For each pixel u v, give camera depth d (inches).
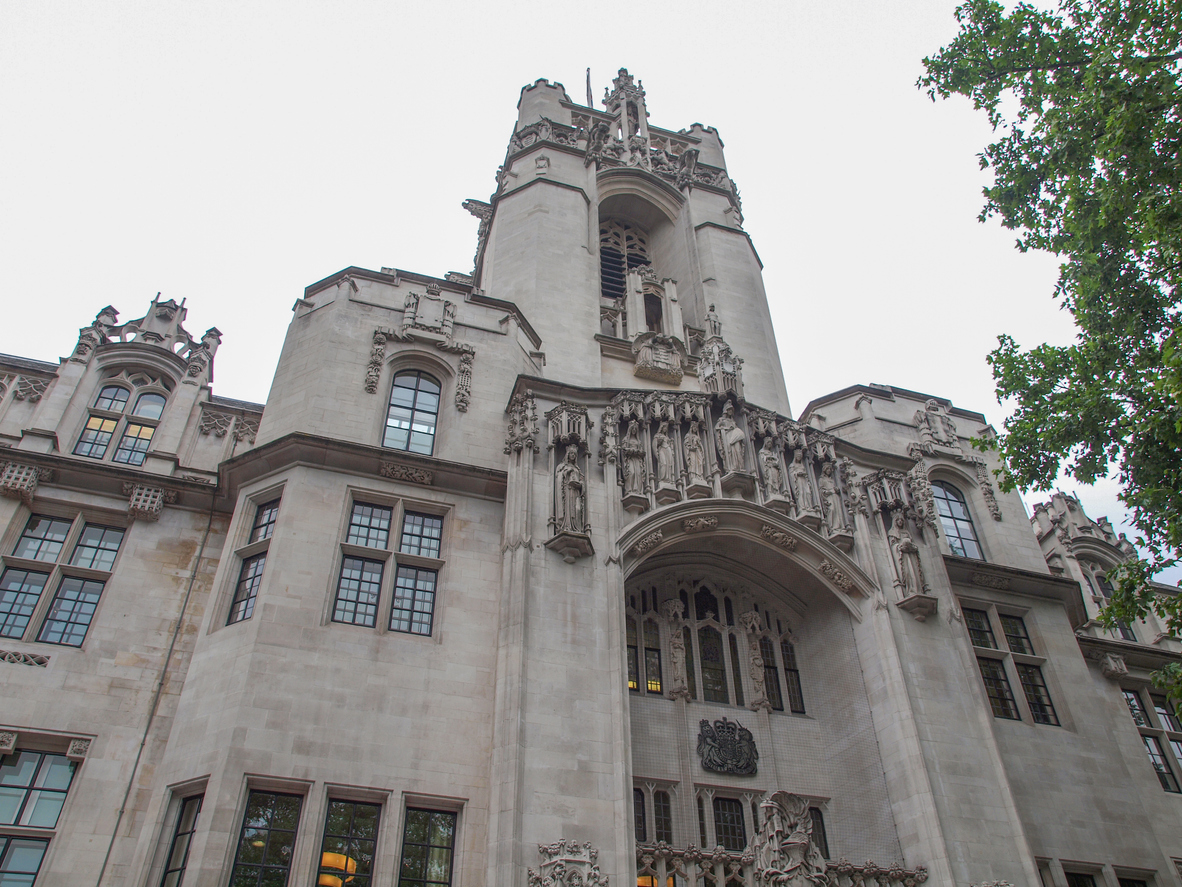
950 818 824.9
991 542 1237.1
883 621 940.6
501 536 911.7
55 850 714.8
